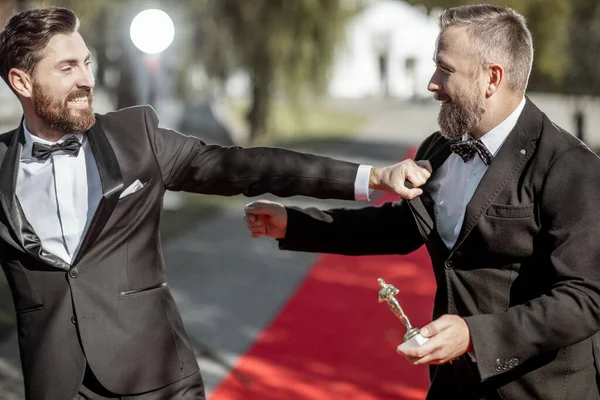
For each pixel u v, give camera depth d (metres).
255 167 2.68
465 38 2.41
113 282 2.55
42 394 2.52
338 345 5.63
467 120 2.45
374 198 11.88
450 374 2.62
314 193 2.68
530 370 2.41
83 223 2.57
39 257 2.51
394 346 5.61
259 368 5.17
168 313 2.66
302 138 23.12
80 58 2.50
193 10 16.36
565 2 20.50
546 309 2.22
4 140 2.64
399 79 48.19
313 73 18.20
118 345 2.53
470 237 2.43
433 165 2.64
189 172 2.71
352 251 2.90
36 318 2.55
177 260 8.43
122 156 2.58
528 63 2.44
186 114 16.12
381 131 26.75
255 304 6.75
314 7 17.69
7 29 2.49
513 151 2.42
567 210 2.30
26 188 2.57
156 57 9.55
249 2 17.31
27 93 2.51
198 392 2.69
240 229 10.21
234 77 18.64
